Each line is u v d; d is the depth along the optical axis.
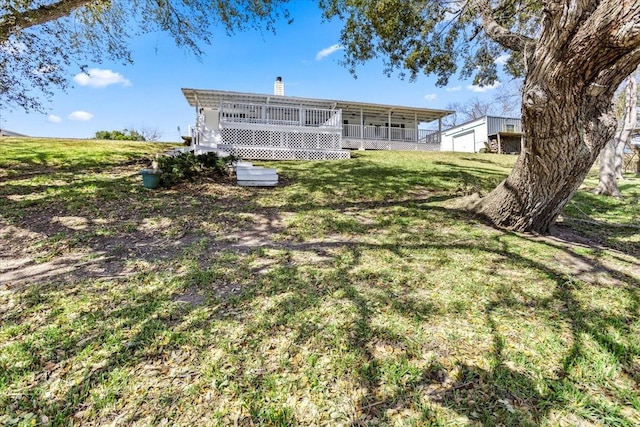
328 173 7.79
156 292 2.59
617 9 2.12
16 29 5.79
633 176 11.29
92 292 2.58
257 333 2.05
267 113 14.04
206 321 2.18
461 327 2.08
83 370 1.74
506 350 1.85
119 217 4.39
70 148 9.02
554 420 1.40
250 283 2.75
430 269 2.98
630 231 4.37
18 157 7.42
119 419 1.45
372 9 6.87
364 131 16.91
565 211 5.29
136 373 1.72
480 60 8.10
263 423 1.42
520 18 6.86
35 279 2.80
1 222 4.00
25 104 6.35
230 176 6.97
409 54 7.64
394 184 6.76
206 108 15.15
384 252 3.40
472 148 22.17
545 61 2.72
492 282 2.71
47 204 4.66
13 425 1.42
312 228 4.21
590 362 1.75
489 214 4.38
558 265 3.05
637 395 1.54
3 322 2.17
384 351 1.87
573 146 3.12
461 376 1.67
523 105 3.06
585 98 2.84
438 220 4.48
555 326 2.09
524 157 3.63
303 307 2.34
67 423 1.43
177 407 1.51
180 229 4.09
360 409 1.49
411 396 1.55
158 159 6.47
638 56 2.43
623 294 2.50
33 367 1.76
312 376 1.69
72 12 6.88
